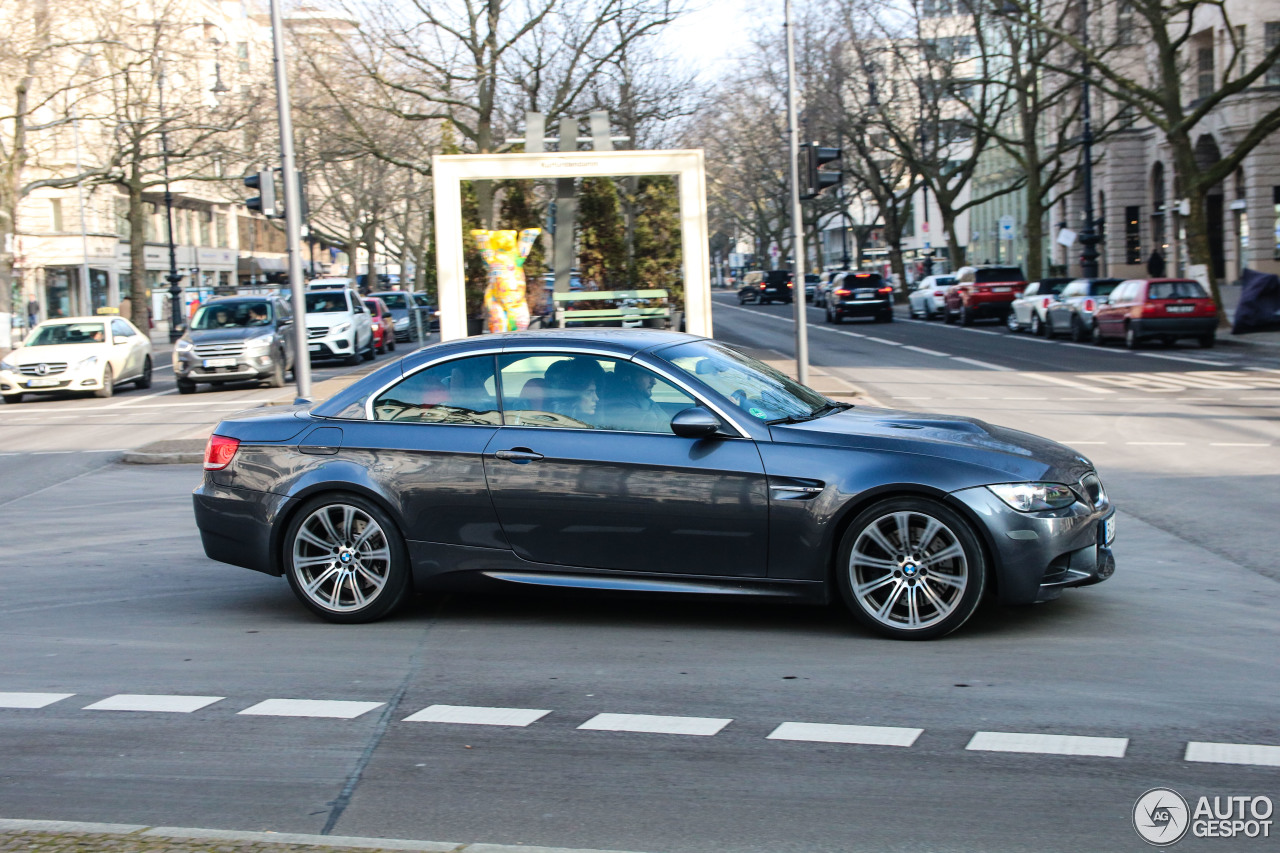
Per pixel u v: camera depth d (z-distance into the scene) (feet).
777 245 279.08
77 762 15.30
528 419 21.33
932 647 19.49
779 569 20.13
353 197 216.33
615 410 21.02
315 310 106.52
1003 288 133.59
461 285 65.41
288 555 22.30
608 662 19.17
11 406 80.53
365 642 20.84
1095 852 12.07
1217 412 52.95
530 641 20.57
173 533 32.48
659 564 20.58
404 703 17.38
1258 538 27.61
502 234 65.00
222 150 145.59
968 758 14.62
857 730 15.71
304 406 23.38
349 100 110.63
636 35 113.80
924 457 19.71
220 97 149.79
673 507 20.31
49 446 56.13
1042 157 214.48
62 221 192.03
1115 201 186.50
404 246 252.83
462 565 21.43
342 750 15.52
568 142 67.92
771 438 20.30
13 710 17.49
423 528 21.50
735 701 17.04
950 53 150.51
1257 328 97.30
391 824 13.19
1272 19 139.95
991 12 110.22
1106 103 177.58
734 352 23.38
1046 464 19.97
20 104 122.52
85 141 169.68
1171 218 170.71
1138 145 184.55
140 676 19.12
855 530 19.84
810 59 162.71
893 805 13.33
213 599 24.63
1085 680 17.53
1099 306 97.76
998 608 21.91
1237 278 159.22
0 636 21.98
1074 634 20.06
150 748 15.76
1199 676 17.58
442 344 22.52
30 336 85.87
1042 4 122.11
